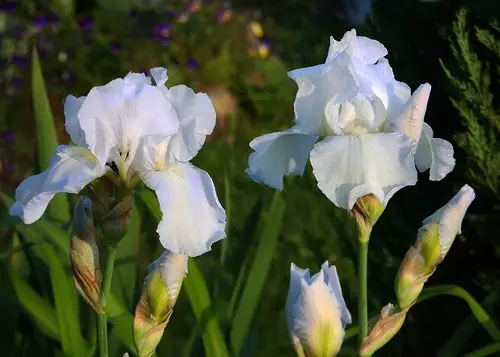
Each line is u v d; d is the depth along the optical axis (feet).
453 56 2.99
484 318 2.51
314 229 3.95
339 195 1.86
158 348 3.33
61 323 2.43
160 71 1.93
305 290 1.79
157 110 1.83
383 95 1.98
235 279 2.92
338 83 1.96
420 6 3.14
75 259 1.85
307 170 4.48
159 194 1.79
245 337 2.70
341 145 1.88
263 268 2.71
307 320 1.80
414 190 3.00
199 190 1.84
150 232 3.57
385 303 3.02
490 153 2.79
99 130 1.81
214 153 5.80
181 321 3.58
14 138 5.85
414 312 3.05
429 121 3.09
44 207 1.78
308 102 1.99
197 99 1.89
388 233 3.02
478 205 2.87
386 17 3.22
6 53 7.00
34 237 2.60
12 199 2.85
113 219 1.82
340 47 2.04
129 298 2.79
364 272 1.92
